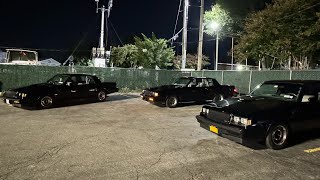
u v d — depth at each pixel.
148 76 19.14
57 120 8.12
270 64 24.94
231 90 12.85
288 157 5.13
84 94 11.80
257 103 6.04
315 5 14.70
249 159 4.97
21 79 15.51
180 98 11.41
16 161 4.58
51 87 10.66
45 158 4.75
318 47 15.62
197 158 4.96
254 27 17.67
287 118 5.62
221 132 5.71
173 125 7.76
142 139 6.15
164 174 4.19
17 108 10.25
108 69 17.98
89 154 5.02
